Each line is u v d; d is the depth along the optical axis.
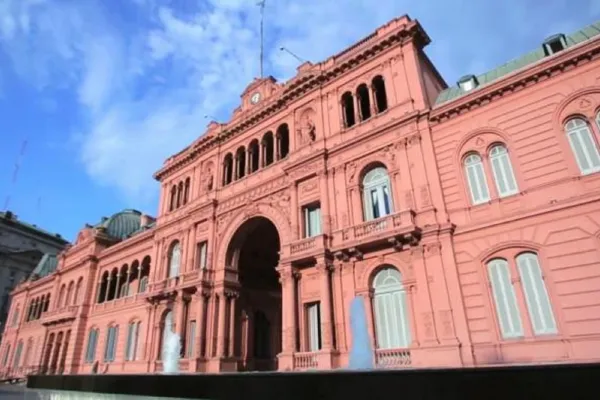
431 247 19.58
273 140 31.58
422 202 20.83
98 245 48.97
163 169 41.16
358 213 23.14
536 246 17.08
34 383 15.09
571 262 16.08
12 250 82.56
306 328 23.23
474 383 5.22
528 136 18.94
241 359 29.75
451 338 17.61
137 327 37.09
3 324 75.31
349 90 26.94
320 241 23.14
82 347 43.66
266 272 35.56
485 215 19.03
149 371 31.75
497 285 17.75
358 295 21.36
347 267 22.28
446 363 17.30
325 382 6.54
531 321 16.44
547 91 18.98
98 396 11.20
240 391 7.66
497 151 19.91
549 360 15.38
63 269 53.16
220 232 31.81
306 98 29.30
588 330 14.97
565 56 18.50
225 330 29.08
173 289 31.97
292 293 23.69
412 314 19.25
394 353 19.05
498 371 5.12
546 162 18.11
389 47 25.58
